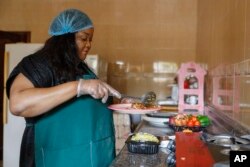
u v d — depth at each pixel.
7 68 3.09
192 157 0.96
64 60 1.11
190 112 2.39
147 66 3.87
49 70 1.06
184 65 2.60
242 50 1.52
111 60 3.91
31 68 1.04
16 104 0.96
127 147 1.21
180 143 1.14
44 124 1.08
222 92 2.06
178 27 3.82
